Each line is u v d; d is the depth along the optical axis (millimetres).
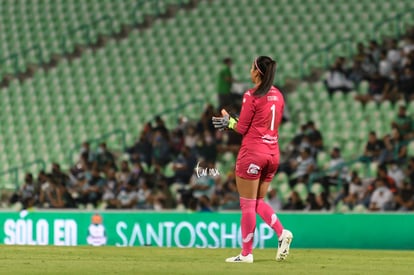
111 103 83125
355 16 84000
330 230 48906
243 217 31969
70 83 87062
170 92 82562
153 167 69375
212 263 31375
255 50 83875
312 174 65500
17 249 39562
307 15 85562
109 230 51344
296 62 81438
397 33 80938
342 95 75812
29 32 94375
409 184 61250
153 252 38219
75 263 31219
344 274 27719
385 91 73938
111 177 66875
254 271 28109
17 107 86438
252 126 31359
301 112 75750
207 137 68250
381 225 48469
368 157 66062
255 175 31484
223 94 73812
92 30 92062
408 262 33844
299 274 27422
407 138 68375
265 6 87938
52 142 81562
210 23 88312
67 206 66500
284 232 32125
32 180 67750
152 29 89938
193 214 50344
